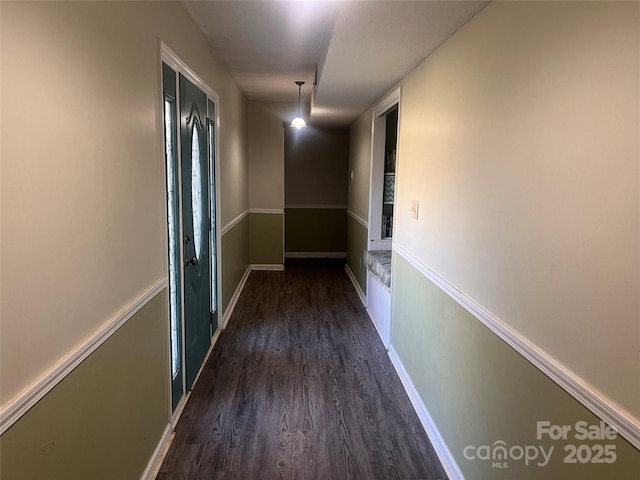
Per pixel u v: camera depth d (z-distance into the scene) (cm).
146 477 182
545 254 123
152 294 184
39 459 106
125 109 153
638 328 91
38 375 105
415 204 260
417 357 253
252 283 527
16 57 95
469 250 178
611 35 98
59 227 112
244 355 317
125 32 152
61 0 111
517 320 139
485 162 163
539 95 127
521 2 137
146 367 181
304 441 217
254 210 580
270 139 562
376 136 398
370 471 197
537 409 128
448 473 195
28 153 99
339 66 259
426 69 238
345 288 511
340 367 301
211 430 223
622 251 95
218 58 330
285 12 232
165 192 199
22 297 98
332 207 695
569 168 113
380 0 159
